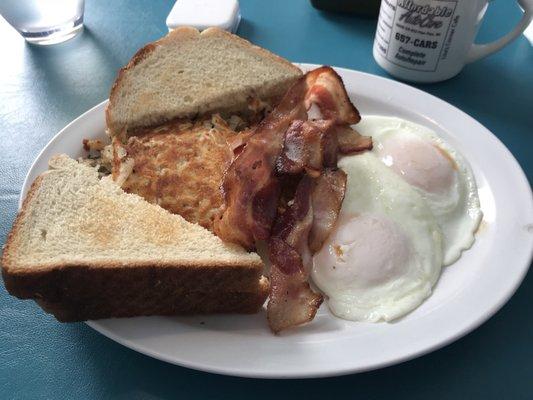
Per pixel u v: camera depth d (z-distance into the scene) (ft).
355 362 0.66
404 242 0.86
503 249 0.82
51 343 0.77
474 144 1.00
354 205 0.91
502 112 1.18
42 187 0.82
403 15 1.12
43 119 1.20
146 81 1.04
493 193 0.93
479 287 0.76
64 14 1.41
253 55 1.09
